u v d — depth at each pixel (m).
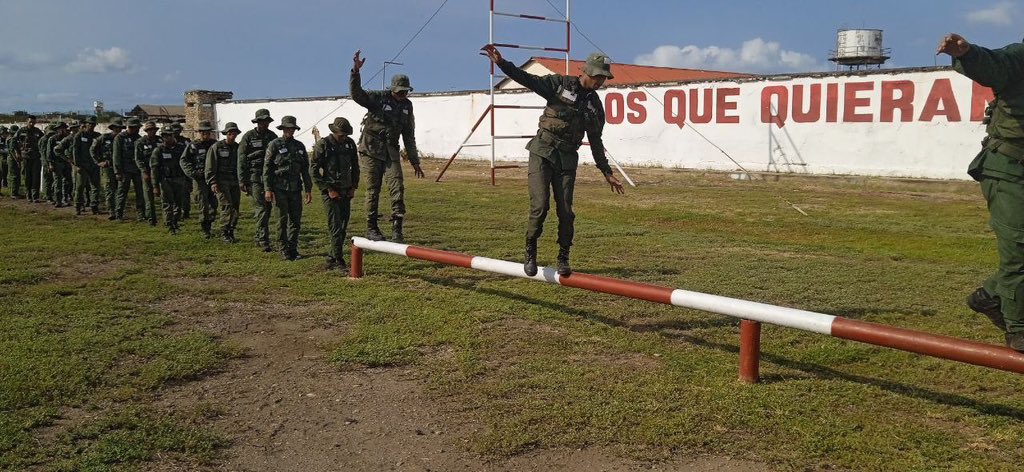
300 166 9.28
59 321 6.32
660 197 17.33
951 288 7.88
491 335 6.05
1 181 19.28
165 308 6.97
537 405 4.59
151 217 12.39
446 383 5.01
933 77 19.20
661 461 3.90
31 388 4.70
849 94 20.70
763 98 22.42
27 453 3.87
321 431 4.30
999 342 5.99
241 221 12.88
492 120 19.88
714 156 23.81
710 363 5.37
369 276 8.33
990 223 4.00
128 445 4.00
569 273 6.12
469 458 3.96
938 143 19.31
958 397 4.78
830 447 4.01
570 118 5.84
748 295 7.54
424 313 6.68
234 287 7.84
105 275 8.36
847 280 8.26
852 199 16.94
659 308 6.98
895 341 4.33
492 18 17.67
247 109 38.09
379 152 9.42
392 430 4.31
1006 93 3.78
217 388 4.95
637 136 25.80
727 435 4.18
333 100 35.16
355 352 5.59
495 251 9.99
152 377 5.02
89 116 14.72
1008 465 3.83
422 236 11.22
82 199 14.05
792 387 4.89
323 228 12.08
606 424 4.30
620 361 5.46
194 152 10.98
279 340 6.02
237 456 3.98
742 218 13.84
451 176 23.88
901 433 4.20
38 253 9.58
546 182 5.99
